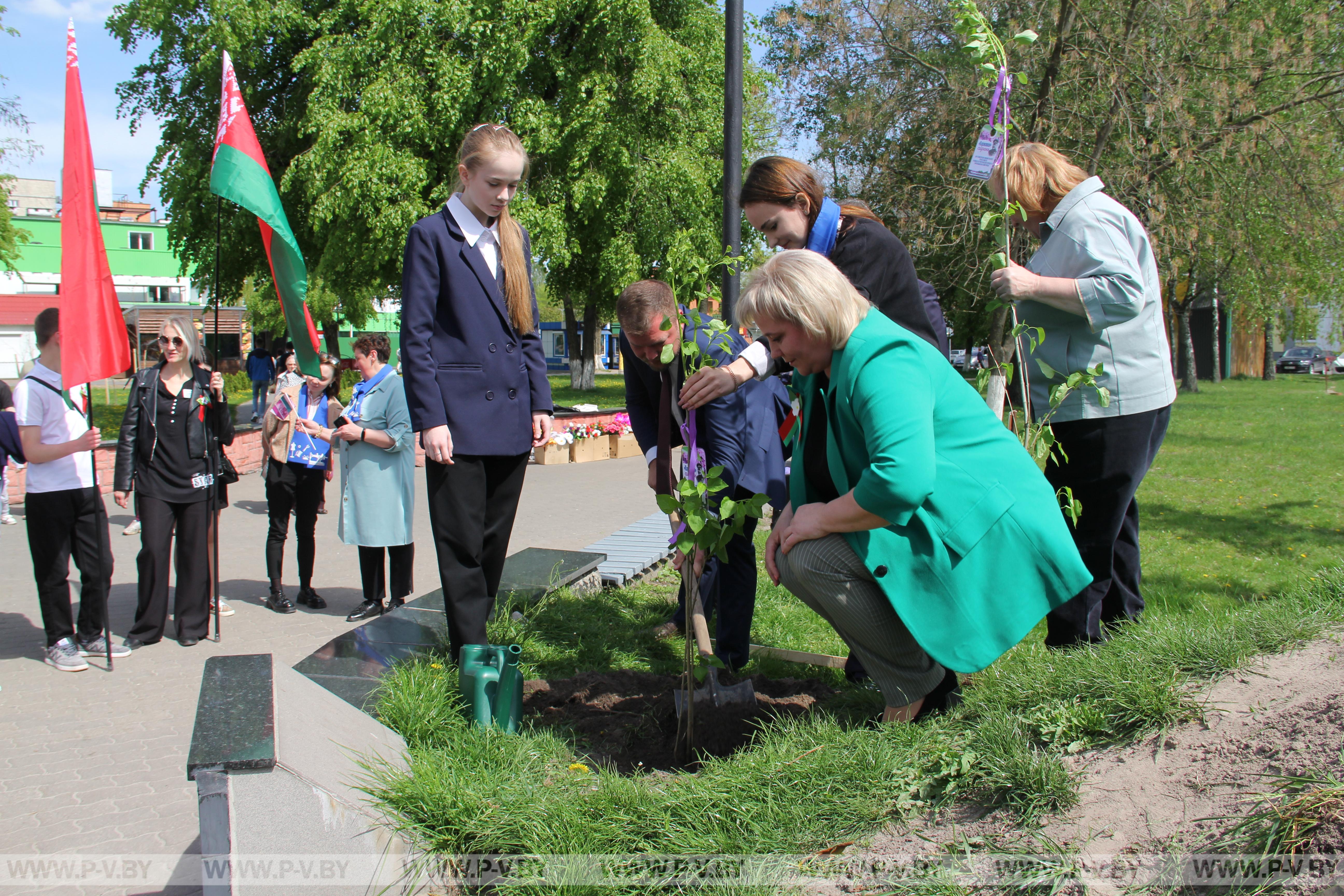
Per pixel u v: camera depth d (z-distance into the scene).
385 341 5.96
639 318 3.51
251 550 8.73
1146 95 15.02
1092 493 3.35
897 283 3.35
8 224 20.86
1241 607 5.09
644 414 4.38
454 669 3.61
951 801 2.39
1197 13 14.60
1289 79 15.55
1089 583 2.74
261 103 22.00
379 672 3.71
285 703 2.41
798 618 5.07
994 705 2.70
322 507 6.46
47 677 4.92
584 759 3.19
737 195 5.11
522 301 3.85
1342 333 22.55
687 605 3.05
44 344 5.16
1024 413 3.35
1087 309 3.20
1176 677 2.63
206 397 5.58
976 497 2.70
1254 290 19.20
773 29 18.42
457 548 3.75
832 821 2.38
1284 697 2.42
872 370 2.65
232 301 25.08
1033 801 2.25
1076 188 3.34
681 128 21.55
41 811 3.31
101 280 5.17
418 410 3.60
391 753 2.73
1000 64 3.37
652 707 3.61
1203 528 8.69
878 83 17.62
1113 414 3.27
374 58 18.72
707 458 4.00
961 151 16.50
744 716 3.21
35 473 5.01
